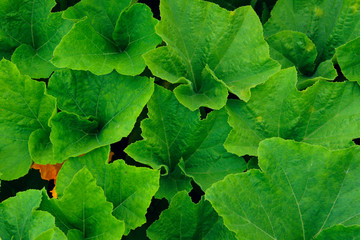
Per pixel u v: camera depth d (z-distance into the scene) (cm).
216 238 99
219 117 102
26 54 105
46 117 103
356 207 95
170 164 103
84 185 93
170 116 102
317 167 96
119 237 94
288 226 96
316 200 96
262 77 102
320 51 110
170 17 104
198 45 105
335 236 94
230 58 104
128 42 105
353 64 103
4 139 102
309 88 102
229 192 94
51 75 103
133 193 97
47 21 105
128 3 104
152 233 97
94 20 104
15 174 100
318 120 103
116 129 100
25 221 93
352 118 102
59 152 99
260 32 103
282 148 96
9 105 101
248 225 93
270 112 103
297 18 110
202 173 102
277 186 96
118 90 102
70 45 100
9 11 104
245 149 101
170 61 103
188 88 103
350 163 96
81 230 96
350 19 106
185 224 98
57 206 94
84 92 103
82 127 101
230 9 113
